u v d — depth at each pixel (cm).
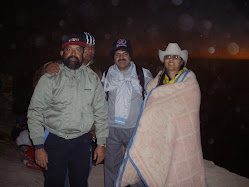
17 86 1377
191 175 268
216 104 3897
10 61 3991
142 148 281
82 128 245
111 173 330
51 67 244
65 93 238
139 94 322
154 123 276
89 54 320
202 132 2366
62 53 252
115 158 329
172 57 278
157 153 279
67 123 239
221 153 1773
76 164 251
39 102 235
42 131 238
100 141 266
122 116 317
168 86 276
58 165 242
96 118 264
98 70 342
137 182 309
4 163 372
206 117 3020
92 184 380
